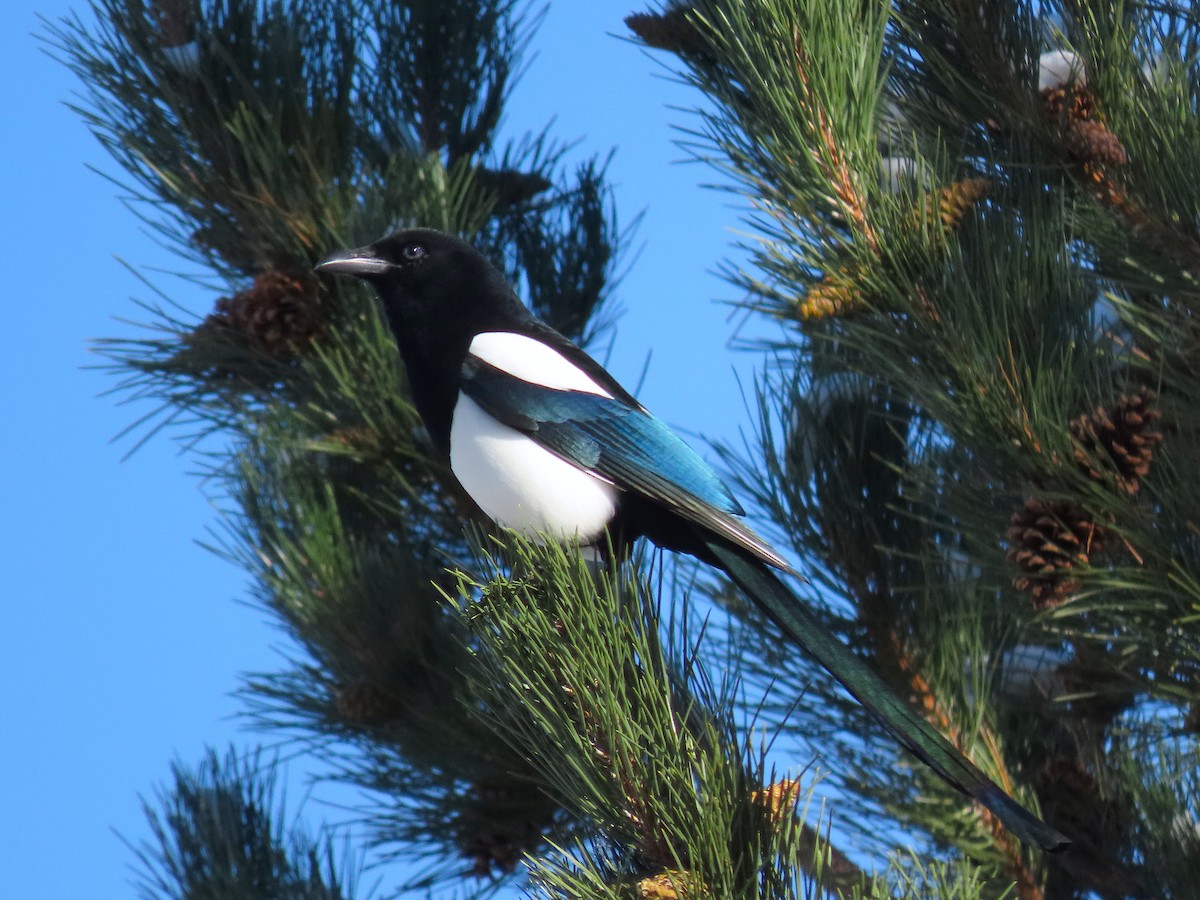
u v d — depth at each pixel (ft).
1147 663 21.25
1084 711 25.40
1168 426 21.67
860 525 25.12
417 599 28.58
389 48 34.83
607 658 16.88
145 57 30.07
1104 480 20.07
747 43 20.95
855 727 25.76
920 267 20.81
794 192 21.08
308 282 30.71
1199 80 21.95
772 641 26.35
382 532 30.81
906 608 25.20
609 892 15.99
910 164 21.86
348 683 29.32
